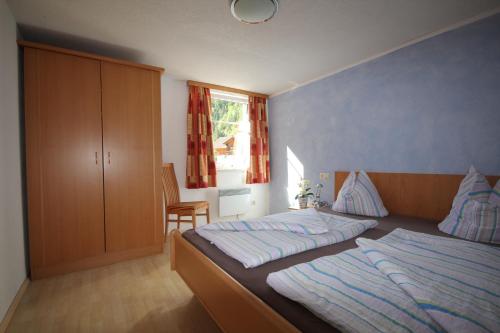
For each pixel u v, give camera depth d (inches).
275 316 37.1
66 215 96.7
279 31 92.2
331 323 33.1
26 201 92.5
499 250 53.1
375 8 78.7
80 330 63.9
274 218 84.4
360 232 74.9
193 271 68.6
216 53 110.2
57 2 75.2
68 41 98.3
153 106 115.1
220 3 76.2
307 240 62.6
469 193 75.8
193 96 147.5
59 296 80.0
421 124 98.0
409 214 101.8
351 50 107.9
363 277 41.8
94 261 102.1
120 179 107.6
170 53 109.8
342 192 111.7
